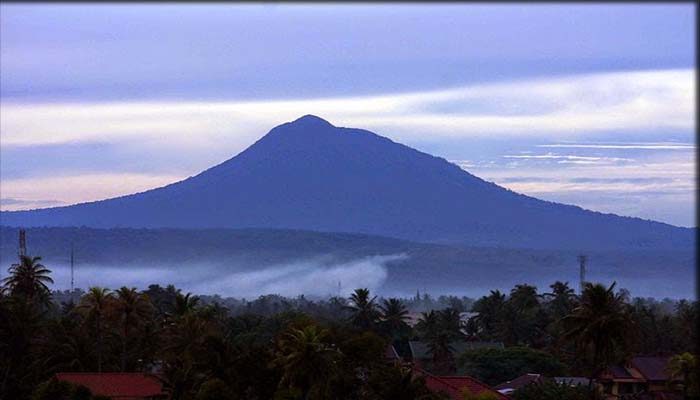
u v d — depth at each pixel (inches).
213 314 5728.3
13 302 5177.2
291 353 4055.1
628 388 5846.5
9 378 4736.7
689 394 4909.0
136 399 4416.8
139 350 5580.7
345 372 4084.6
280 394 3907.5
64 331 5457.7
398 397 3789.4
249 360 4232.3
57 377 4426.7
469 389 4399.6
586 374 6077.8
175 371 4416.8
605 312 4178.2
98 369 5310.0
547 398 4421.8
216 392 3964.1
